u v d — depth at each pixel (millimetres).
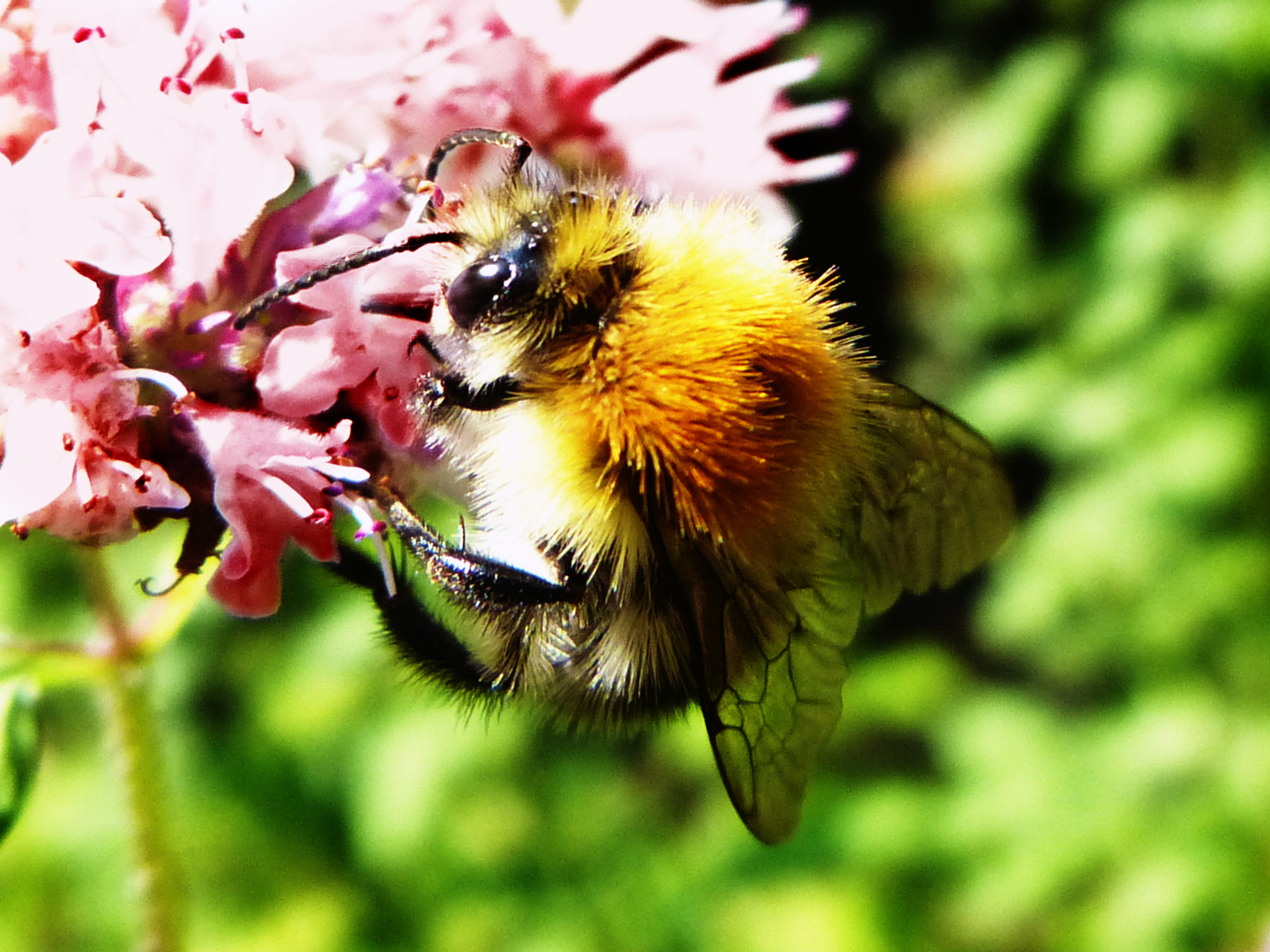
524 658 55
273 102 51
